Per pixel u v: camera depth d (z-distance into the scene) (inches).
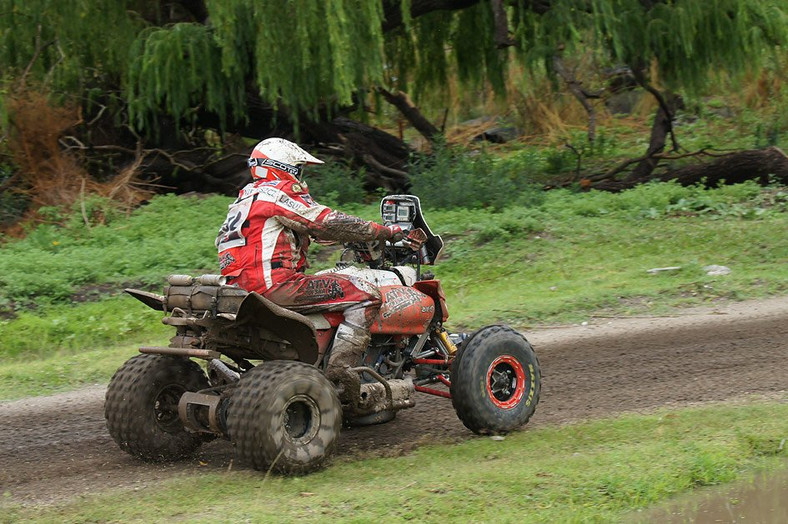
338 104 1753.2
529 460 603.2
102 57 1802.4
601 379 836.0
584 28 1825.8
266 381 573.3
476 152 2485.2
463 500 527.2
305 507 523.8
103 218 1631.4
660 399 763.4
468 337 682.2
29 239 1529.3
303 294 609.9
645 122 2719.0
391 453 647.8
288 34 1605.6
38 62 1795.0
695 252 1354.6
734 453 603.2
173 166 1908.2
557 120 2628.0
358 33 1604.3
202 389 649.6
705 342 943.7
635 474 563.2
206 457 661.3
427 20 2078.0
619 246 1396.4
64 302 1229.7
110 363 963.3
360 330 622.8
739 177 1718.8
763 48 1882.4
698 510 524.7
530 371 687.1
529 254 1384.1
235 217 612.1
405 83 2178.9
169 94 1712.6
